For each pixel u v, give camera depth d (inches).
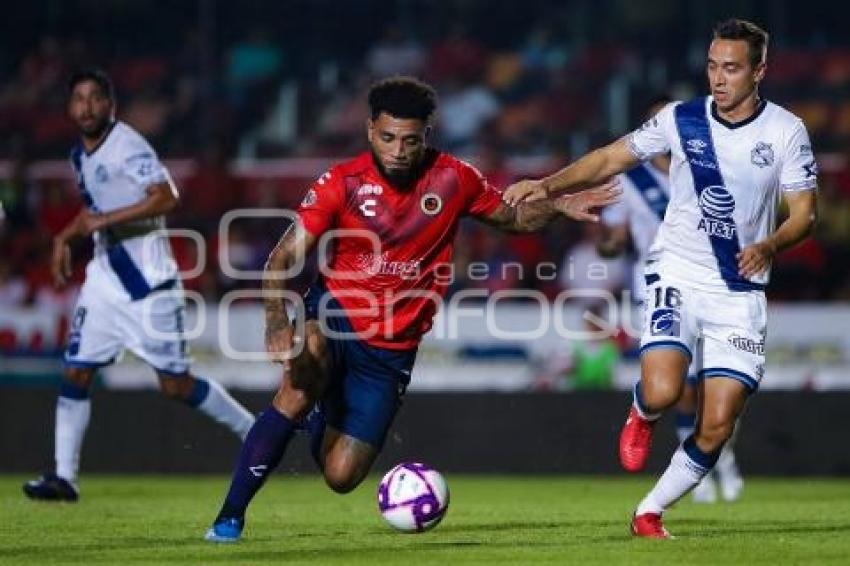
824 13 3152.1
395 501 1058.1
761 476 2017.7
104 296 1472.7
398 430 2041.1
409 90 948.0
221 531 1016.2
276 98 3078.2
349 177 988.6
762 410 2017.7
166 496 1603.1
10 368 2250.2
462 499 1571.1
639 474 2005.4
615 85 2839.6
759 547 983.6
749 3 3009.4
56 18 3284.9
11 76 3225.9
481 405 2038.6
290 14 3275.1
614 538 1054.4
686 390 1503.4
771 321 2155.5
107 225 1414.9
